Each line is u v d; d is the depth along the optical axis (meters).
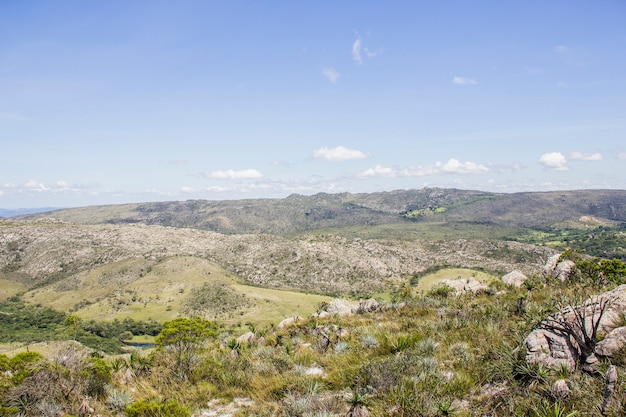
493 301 17.38
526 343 8.23
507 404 6.66
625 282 16.75
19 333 103.19
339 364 11.23
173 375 12.06
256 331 20.39
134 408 8.34
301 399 8.39
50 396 9.53
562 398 6.23
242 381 10.97
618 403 5.54
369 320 18.53
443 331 12.70
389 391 8.05
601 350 7.05
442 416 6.70
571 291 15.16
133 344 103.31
